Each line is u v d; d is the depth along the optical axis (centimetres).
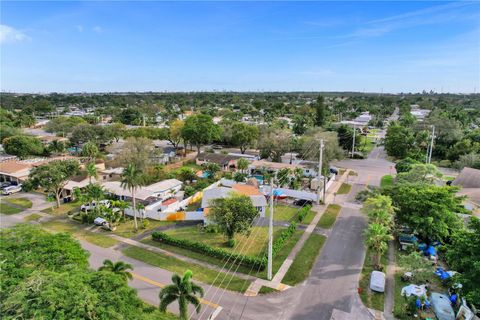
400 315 2478
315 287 2859
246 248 3597
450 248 2608
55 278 1694
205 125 8150
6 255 2080
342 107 17850
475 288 2139
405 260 2778
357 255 3419
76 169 5234
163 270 3156
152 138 9288
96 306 1570
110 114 17375
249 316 2489
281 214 4631
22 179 5928
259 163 6888
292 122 13625
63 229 4125
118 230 4109
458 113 12088
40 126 13038
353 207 4850
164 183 5516
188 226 4231
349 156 8431
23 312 1431
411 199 3441
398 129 8662
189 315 2502
